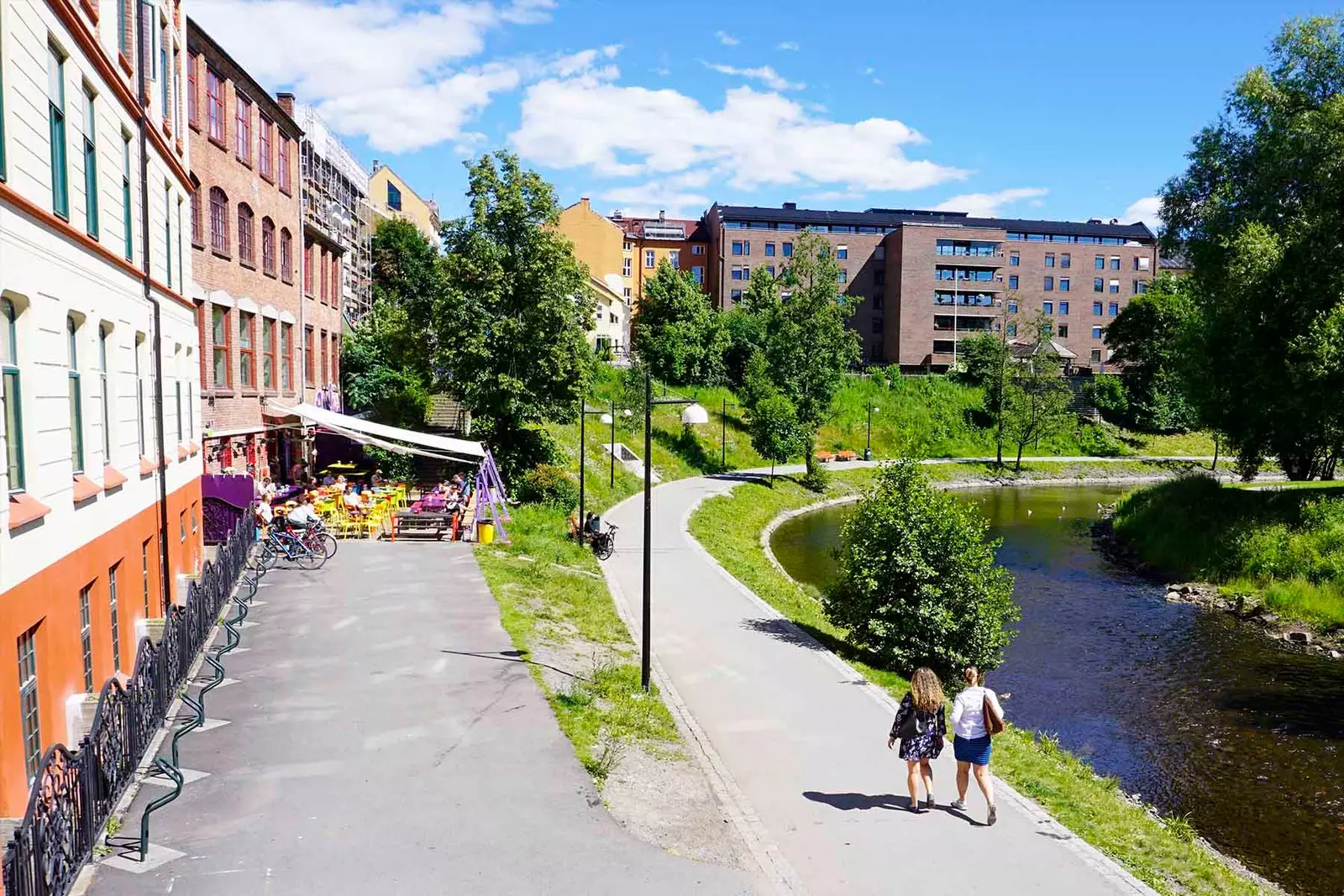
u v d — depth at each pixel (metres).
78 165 10.12
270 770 9.46
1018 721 17.34
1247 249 30.38
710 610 21.00
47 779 7.05
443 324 34.25
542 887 7.54
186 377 17.33
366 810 8.67
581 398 34.53
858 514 17.88
